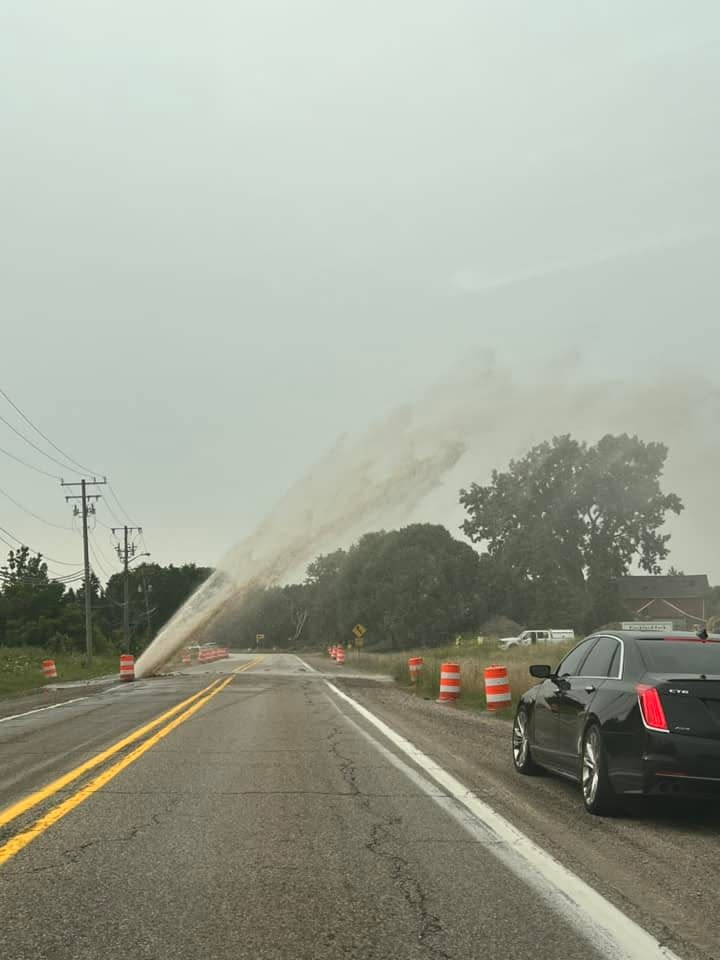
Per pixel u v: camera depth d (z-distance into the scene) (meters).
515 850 7.93
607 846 8.20
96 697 27.75
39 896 6.54
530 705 12.02
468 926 5.93
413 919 6.07
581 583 87.75
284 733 16.62
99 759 13.27
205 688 31.09
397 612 106.31
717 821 9.45
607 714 9.46
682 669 9.46
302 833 8.50
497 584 93.44
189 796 10.30
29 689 35.44
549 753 11.20
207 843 8.09
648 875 7.24
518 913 6.21
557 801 10.38
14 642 78.19
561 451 86.88
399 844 8.10
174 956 5.37
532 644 67.81
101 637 82.50
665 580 105.62
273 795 10.38
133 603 125.44
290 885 6.82
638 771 8.91
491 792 10.73
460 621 107.25
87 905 6.33
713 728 8.77
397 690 30.81
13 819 9.10
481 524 89.31
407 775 11.87
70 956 5.36
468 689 26.11
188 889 6.70
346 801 10.05
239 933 5.77
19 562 85.56
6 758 13.68
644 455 85.75
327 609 136.88
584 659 11.04
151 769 12.28
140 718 19.81
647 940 5.70
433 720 19.42
